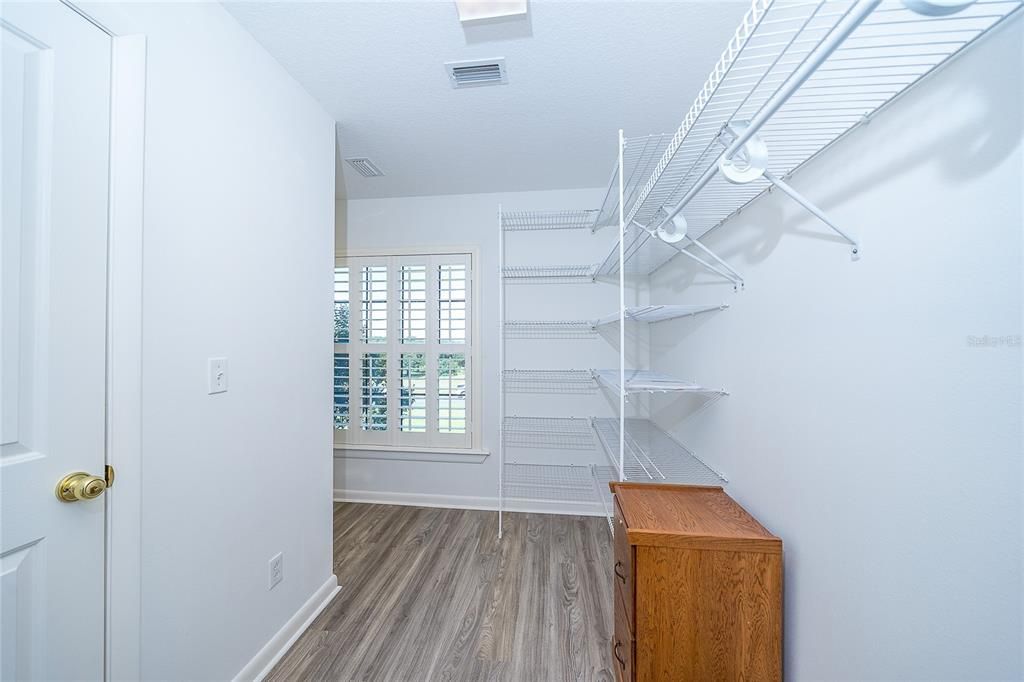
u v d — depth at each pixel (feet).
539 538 7.52
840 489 2.83
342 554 6.91
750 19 2.88
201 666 3.62
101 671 2.97
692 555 3.31
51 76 2.64
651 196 4.98
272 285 4.55
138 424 3.04
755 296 4.10
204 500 3.66
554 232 8.88
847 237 2.72
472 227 9.07
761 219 4.01
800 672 3.22
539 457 8.93
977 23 1.82
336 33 4.18
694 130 3.58
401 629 5.07
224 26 3.86
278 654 4.63
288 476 4.85
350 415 9.49
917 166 2.23
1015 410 1.73
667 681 3.30
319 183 5.45
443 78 4.93
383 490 9.30
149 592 3.14
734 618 3.28
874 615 2.50
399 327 9.38
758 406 4.00
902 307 2.32
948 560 2.03
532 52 4.46
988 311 1.85
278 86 4.64
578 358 8.90
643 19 3.98
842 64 2.44
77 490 2.74
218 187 3.80
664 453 6.42
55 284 2.68
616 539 4.31
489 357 9.05
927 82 2.17
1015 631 1.74
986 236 1.86
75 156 2.78
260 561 4.38
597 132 6.25
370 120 5.90
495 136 6.40
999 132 1.80
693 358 5.91
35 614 2.62
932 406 2.13
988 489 1.85
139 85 3.04
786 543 3.45
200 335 3.61
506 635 4.97
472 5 3.76
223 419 3.87
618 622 4.11
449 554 6.91
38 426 2.62
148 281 3.12
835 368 2.90
